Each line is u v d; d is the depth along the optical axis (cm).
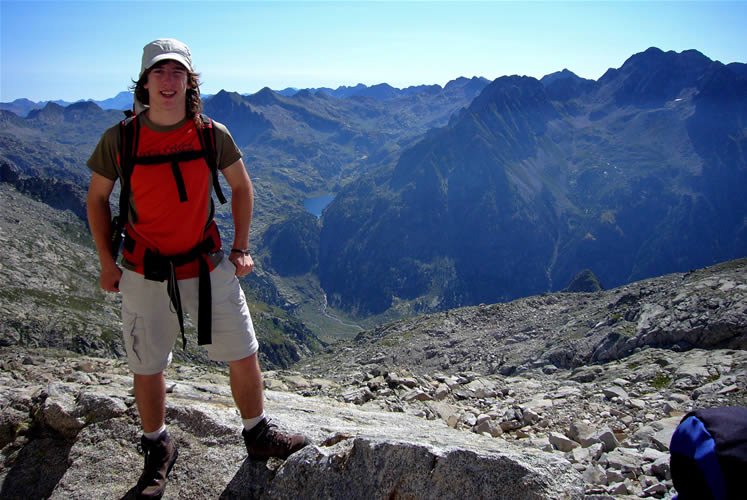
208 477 541
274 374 1558
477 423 1173
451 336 6159
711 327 2438
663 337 2611
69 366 1284
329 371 5434
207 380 1354
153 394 539
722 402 1391
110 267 527
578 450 998
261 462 548
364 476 473
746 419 272
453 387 1459
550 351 3938
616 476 877
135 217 508
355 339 7725
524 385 1633
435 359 5584
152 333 527
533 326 5691
